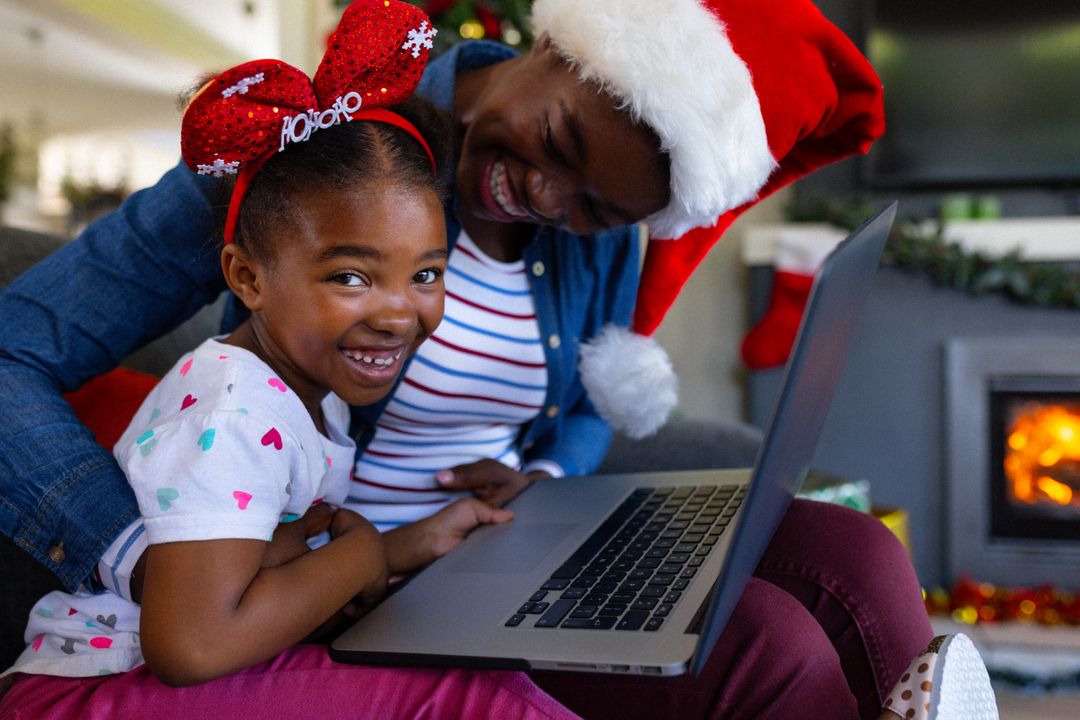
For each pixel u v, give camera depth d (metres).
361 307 0.73
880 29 3.01
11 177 6.81
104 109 7.76
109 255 0.88
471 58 1.13
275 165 0.73
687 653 0.62
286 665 0.71
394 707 0.68
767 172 0.94
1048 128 2.96
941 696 0.67
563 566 0.82
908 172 3.04
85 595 0.77
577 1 0.89
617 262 1.17
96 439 0.89
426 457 1.07
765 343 2.86
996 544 2.83
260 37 6.42
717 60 0.86
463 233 1.04
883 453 2.92
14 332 0.85
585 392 1.25
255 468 0.69
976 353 2.83
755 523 0.60
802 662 0.72
